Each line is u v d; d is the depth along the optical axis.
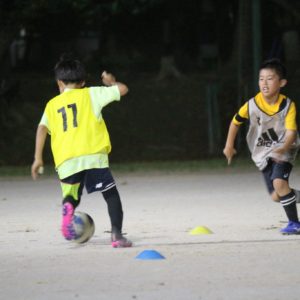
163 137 98.25
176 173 64.12
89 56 132.88
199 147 94.44
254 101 30.52
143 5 95.19
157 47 140.62
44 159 89.94
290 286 21.61
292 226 31.06
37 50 142.62
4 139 94.50
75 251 27.70
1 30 87.94
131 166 71.69
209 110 88.94
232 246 28.02
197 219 36.66
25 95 108.19
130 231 32.97
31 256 26.75
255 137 31.17
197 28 139.50
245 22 92.25
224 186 52.56
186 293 20.88
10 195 50.53
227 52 135.50
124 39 141.25
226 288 21.44
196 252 26.80
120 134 99.25
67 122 28.06
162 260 25.45
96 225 35.47
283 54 124.56
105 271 23.84
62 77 28.86
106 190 28.25
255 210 39.59
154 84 114.19
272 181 31.03
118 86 28.38
